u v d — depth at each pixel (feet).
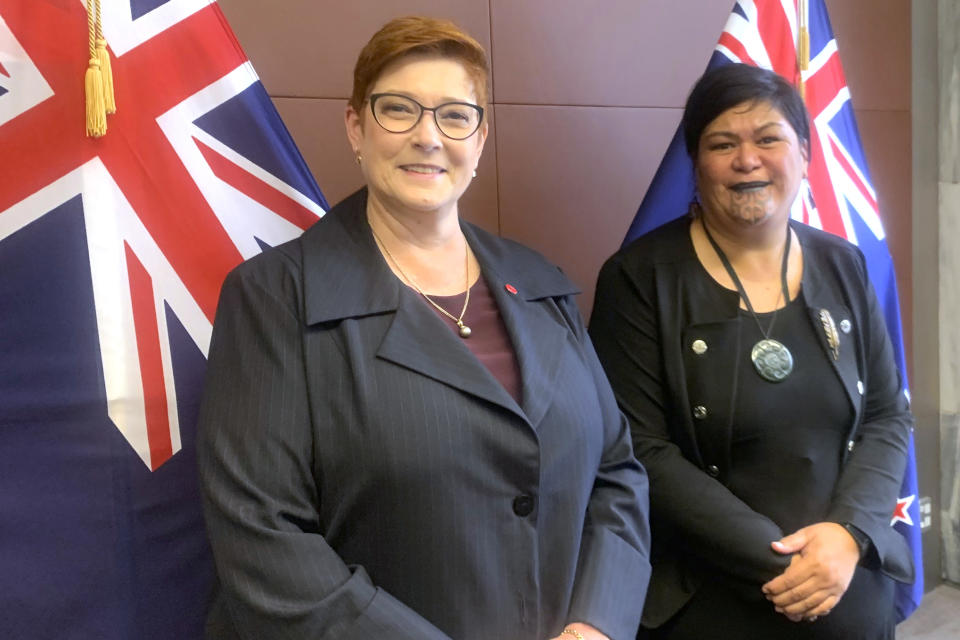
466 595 3.32
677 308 4.73
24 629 3.92
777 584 4.22
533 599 3.48
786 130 4.64
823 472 4.60
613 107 6.64
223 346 3.41
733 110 4.66
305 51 5.38
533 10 6.18
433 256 3.80
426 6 5.77
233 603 3.13
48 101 3.95
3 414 3.88
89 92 3.91
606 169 6.65
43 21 3.94
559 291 4.06
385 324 3.44
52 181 3.95
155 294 4.22
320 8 5.41
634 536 3.93
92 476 4.06
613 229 6.75
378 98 3.54
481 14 5.97
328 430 3.25
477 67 3.66
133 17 4.17
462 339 3.65
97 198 4.06
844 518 4.41
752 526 4.33
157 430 4.22
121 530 4.12
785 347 4.59
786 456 4.53
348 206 3.92
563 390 3.68
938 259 8.93
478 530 3.33
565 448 3.59
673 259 4.86
